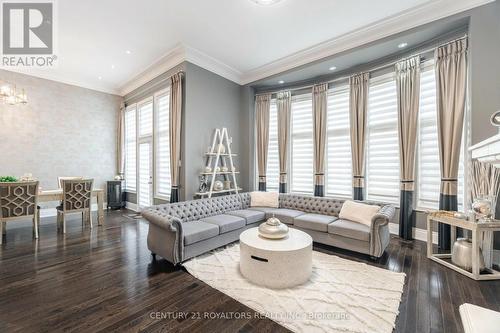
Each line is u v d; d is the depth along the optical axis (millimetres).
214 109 5031
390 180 4109
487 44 2869
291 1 3008
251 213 4070
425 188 3777
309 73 4777
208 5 3086
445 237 3336
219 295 2258
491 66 2848
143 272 2730
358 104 4316
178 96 4496
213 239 3289
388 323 1840
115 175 6723
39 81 5418
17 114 5141
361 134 4281
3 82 4961
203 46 4199
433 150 3680
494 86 2830
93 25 3539
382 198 4203
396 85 3934
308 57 4441
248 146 5594
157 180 5461
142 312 2002
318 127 4824
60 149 5734
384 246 3062
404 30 3438
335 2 3033
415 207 3852
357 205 3586
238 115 5660
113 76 5633
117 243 3719
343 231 3244
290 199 4578
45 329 1792
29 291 2312
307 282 2479
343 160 4664
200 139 4750
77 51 4359
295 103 5352
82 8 3143
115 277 2604
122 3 3045
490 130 2852
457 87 3256
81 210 4504
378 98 4246
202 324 1858
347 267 2832
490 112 2850
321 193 4797
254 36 3869
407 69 3775
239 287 2385
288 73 4805
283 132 5336
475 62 2938
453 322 1854
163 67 4934
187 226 3232
